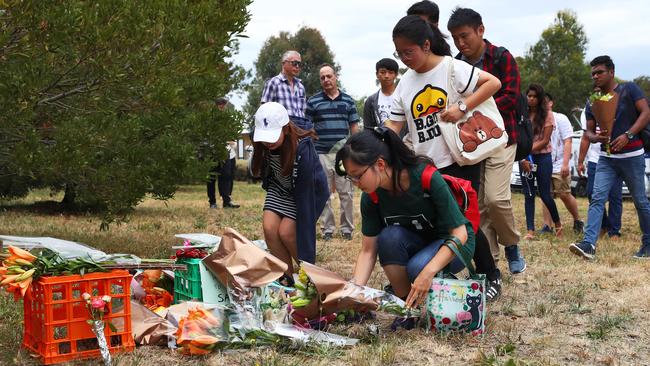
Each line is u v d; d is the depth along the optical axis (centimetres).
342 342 351
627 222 1085
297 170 467
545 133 813
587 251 647
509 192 506
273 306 377
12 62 473
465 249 368
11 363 319
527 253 696
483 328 378
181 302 396
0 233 760
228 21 554
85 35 467
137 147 551
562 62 5012
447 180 376
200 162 586
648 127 657
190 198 1709
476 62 498
